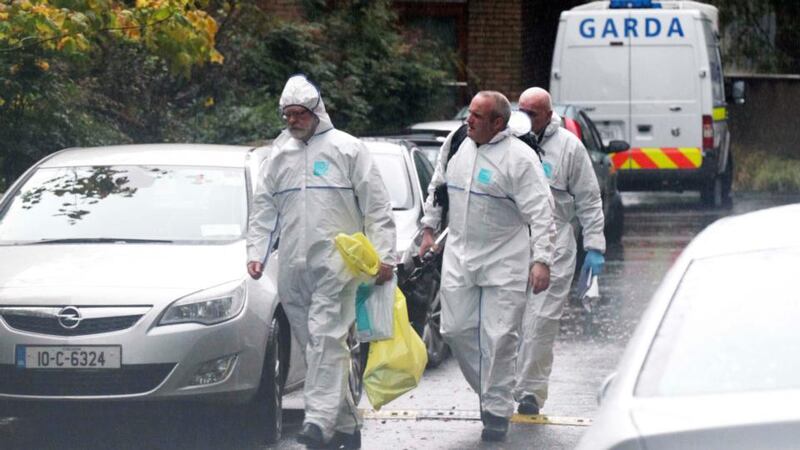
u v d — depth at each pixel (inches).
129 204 1398.9
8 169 1911.9
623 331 1893.5
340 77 3164.4
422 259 1365.7
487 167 1239.5
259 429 1285.7
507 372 1263.5
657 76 3280.0
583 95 3307.1
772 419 557.0
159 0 1798.7
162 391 1197.7
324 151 1211.9
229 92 2679.6
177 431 1342.3
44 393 1205.1
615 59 3289.9
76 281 1230.9
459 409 1424.7
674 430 567.5
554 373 1611.7
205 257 1298.0
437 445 1264.8
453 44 4028.1
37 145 1921.8
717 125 3353.8
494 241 1249.4
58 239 1360.7
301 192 1212.5
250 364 1240.8
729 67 4441.4
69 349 1197.7
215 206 1393.9
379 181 1216.8
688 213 3405.5
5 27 1679.4
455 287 1261.1
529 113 1373.0
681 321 655.8
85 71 2165.4
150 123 2372.0
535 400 1373.0
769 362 620.4
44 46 1785.2
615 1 3324.3
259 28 2768.2
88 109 2201.0
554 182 1375.5
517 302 1249.4
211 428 1354.6
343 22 3218.5
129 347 1194.6
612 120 3302.2
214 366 1216.8
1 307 1215.6
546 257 1220.5
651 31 3272.6
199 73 2600.9
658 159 3289.9
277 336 1300.4
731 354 627.8
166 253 1304.1
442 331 1278.3
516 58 3991.1
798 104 4116.6
